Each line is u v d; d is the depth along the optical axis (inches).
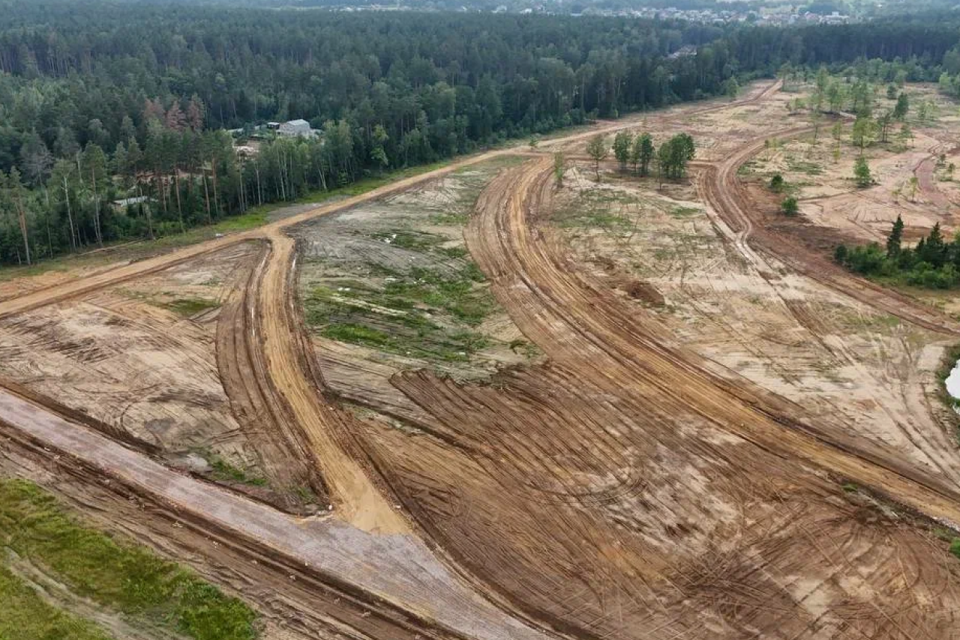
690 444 1510.8
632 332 1973.4
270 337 1893.5
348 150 3420.3
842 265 2411.4
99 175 2674.7
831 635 1082.1
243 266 2359.7
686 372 1777.8
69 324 1929.1
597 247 2578.7
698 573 1191.6
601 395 1680.6
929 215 2891.2
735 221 2844.5
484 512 1314.0
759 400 1662.2
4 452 1434.5
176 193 2822.3
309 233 2696.9
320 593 1136.8
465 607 1119.6
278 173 3125.0
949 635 1081.4
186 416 1558.8
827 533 1278.3
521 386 1708.9
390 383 1702.8
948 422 1581.0
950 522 1302.9
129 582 1140.5
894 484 1398.9
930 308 2100.1
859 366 1801.2
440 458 1451.8
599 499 1350.9
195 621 1078.4
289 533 1250.6
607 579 1176.8
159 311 2018.9
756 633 1085.8
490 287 2257.6
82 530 1239.5
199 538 1235.2
